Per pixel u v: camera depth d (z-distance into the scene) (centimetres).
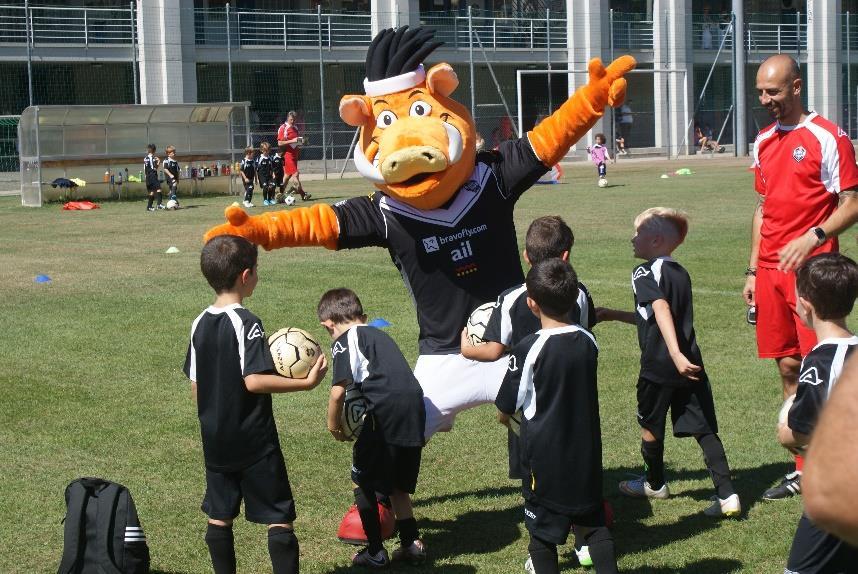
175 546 507
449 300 535
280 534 431
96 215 2289
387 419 465
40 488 585
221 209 2434
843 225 530
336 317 480
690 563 476
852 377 167
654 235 524
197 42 3722
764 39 4766
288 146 2577
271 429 433
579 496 413
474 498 569
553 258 436
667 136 4272
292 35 4034
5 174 3253
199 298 1188
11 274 1382
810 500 168
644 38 4534
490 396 525
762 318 584
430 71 534
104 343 959
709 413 530
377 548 479
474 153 536
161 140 2838
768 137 574
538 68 4441
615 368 838
